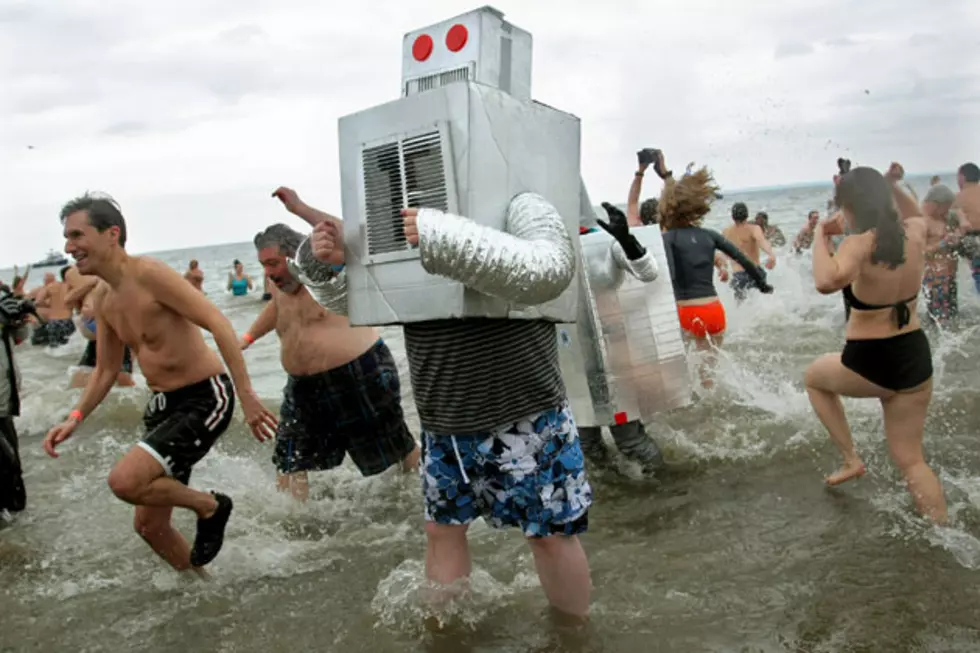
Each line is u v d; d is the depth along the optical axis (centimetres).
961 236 888
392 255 270
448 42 286
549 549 290
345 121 281
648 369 470
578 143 301
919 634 280
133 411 786
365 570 378
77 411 406
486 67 279
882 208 366
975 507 384
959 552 338
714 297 639
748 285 1106
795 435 512
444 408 278
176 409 376
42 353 1410
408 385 806
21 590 383
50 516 492
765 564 343
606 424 466
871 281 376
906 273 372
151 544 379
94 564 411
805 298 1156
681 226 649
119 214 371
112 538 449
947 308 882
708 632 292
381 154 271
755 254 1108
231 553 405
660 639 288
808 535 369
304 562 395
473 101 253
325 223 293
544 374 278
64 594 375
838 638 282
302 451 483
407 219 242
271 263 463
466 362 270
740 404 594
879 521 375
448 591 307
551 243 252
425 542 411
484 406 273
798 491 425
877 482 426
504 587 330
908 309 375
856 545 353
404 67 298
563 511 283
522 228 257
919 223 382
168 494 360
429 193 261
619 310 467
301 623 327
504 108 264
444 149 256
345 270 289
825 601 308
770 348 839
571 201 296
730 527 387
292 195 313
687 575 339
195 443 369
